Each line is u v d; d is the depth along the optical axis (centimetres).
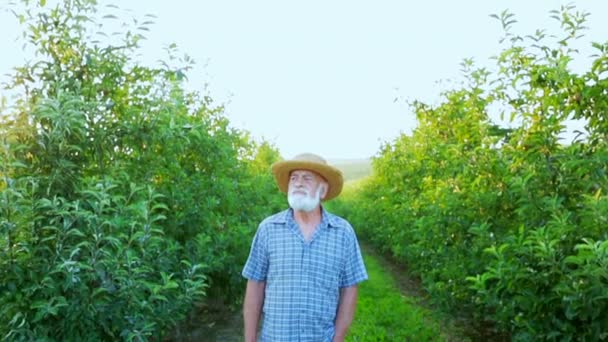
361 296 759
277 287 290
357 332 543
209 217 567
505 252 387
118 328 363
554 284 338
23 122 366
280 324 287
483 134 477
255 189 765
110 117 418
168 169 507
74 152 395
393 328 567
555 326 347
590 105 358
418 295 805
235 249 637
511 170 430
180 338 598
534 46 410
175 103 430
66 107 359
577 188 372
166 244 480
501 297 392
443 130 736
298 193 292
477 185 475
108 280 356
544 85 394
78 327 358
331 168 294
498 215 461
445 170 621
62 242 344
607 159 337
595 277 293
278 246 293
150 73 443
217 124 716
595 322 314
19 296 336
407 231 810
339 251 293
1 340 332
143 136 414
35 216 339
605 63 345
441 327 580
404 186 931
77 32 405
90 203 348
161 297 370
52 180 359
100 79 420
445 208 521
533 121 422
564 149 375
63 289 347
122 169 407
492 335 560
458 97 604
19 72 395
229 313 701
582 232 335
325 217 298
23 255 335
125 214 385
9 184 328
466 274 501
